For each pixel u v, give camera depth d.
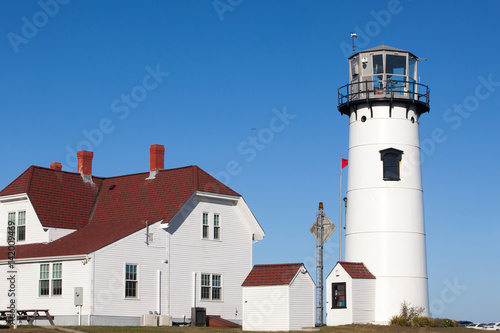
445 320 47.53
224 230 50.69
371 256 48.44
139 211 50.06
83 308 42.94
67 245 46.34
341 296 47.31
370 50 50.22
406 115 49.88
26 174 51.72
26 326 38.66
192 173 50.44
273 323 42.38
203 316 46.72
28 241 49.88
